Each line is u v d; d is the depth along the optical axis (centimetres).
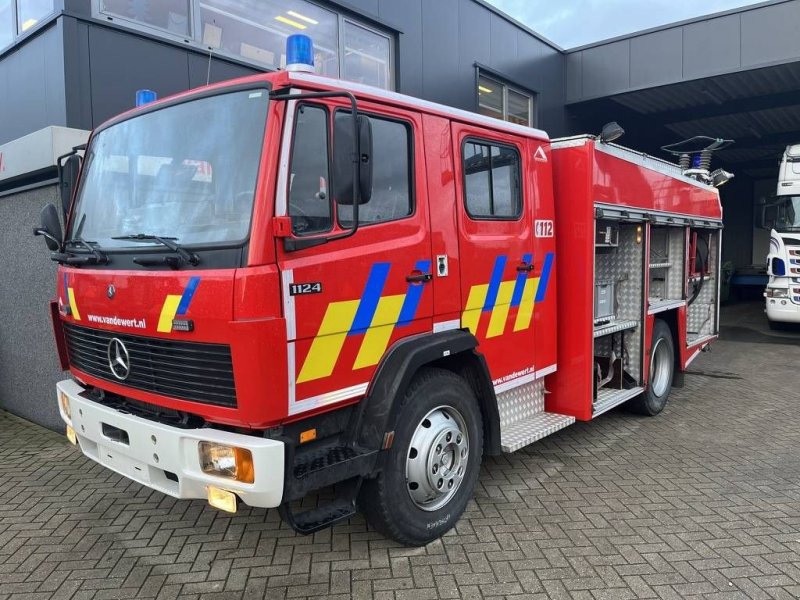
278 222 275
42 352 588
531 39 1135
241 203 283
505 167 429
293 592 318
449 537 373
